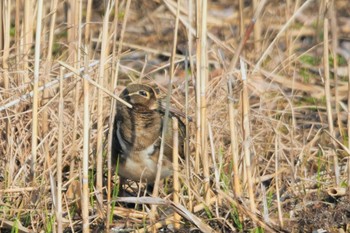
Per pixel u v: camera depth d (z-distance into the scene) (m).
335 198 11.18
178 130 11.28
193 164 11.50
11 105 11.23
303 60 15.45
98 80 10.88
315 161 12.38
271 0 16.08
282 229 10.42
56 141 11.73
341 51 15.76
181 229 10.59
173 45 10.27
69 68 9.88
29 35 12.40
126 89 11.20
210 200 10.86
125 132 10.99
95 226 10.70
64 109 12.06
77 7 12.62
